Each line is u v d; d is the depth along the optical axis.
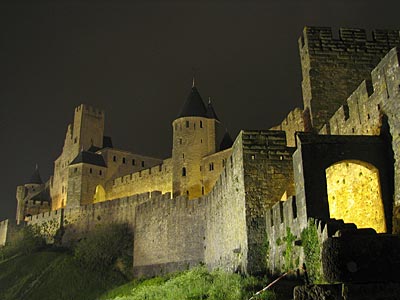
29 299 57.38
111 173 96.94
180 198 55.22
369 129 23.70
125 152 100.38
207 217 46.88
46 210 109.31
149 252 58.78
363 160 22.16
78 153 104.75
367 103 23.94
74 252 71.06
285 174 27.62
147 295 35.06
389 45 34.25
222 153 74.88
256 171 27.62
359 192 24.22
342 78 33.38
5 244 91.56
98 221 77.06
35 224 89.94
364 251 12.84
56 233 84.00
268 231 25.89
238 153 29.17
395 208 21.22
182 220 54.03
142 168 102.06
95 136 109.56
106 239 67.00
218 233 38.78
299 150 22.27
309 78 33.38
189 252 51.66
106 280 60.31
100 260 65.06
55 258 70.06
